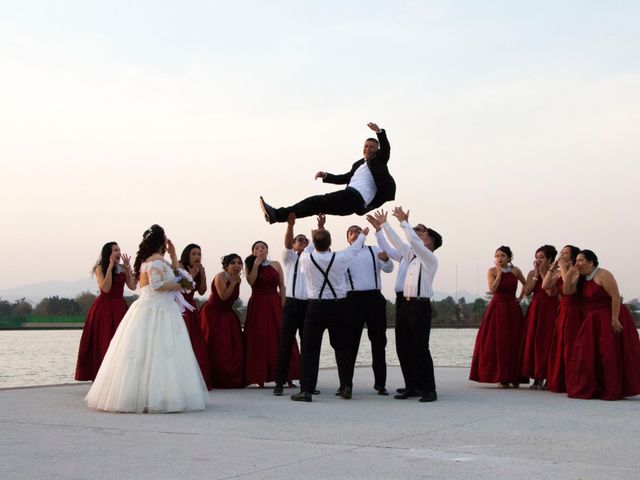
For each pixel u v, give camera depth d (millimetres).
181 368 7473
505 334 10141
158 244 7742
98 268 9672
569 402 8477
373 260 9148
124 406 7273
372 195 7309
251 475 4441
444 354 41781
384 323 9242
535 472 4559
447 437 5852
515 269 10297
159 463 4797
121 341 7500
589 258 9047
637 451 5285
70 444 5488
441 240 9102
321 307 8453
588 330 8953
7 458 4969
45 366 27250
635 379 8734
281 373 9273
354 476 4422
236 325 10422
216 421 6695
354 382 11062
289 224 9188
